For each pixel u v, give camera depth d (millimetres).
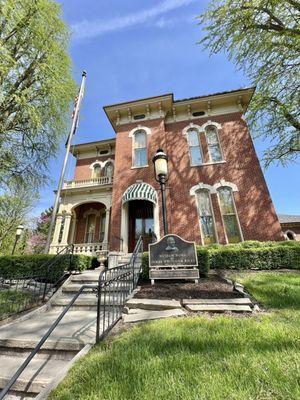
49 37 10625
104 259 11539
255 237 12070
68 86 11570
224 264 9109
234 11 10203
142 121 16359
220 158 14570
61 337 4008
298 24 9445
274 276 7223
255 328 3414
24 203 22328
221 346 2914
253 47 10555
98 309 3805
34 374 3170
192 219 13164
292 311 4215
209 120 15703
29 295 6977
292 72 10336
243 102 15656
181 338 3225
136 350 2986
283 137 12227
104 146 20375
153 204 14188
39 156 11711
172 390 2113
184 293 5816
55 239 15648
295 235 25016
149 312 4793
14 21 9055
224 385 2121
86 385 2377
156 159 8227
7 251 23719
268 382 2105
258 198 12797
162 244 7664
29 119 10078
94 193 16656
